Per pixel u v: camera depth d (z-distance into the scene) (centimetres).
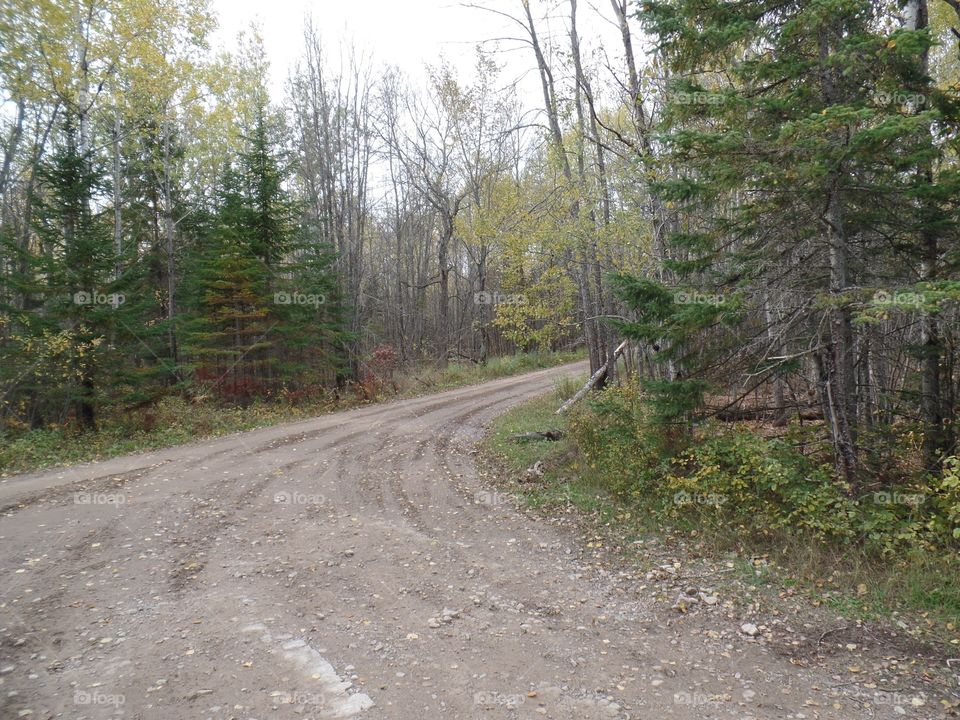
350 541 786
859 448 766
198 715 412
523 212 1653
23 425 1551
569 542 781
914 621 538
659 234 1244
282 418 1872
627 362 1728
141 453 1366
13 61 1672
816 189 685
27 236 2102
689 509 809
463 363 3219
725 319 752
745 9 751
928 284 579
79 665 483
